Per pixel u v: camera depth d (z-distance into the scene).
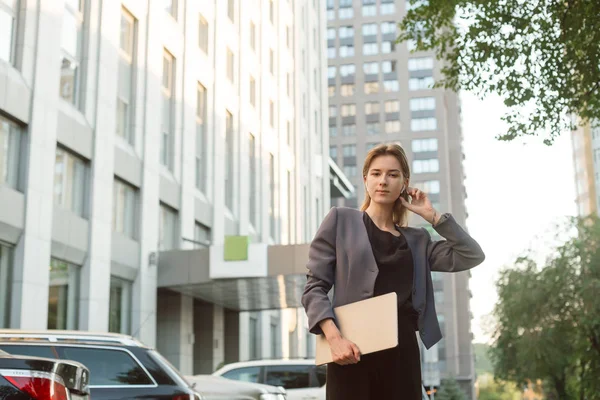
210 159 31.27
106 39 22.83
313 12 55.94
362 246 2.94
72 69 21.50
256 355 36.09
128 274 23.75
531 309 34.25
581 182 111.25
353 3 121.50
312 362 14.83
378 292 2.91
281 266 24.28
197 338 29.95
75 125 20.92
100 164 22.05
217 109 32.22
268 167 39.56
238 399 12.22
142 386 8.27
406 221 3.15
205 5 31.91
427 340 2.91
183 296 27.16
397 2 120.12
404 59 118.25
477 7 14.28
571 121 14.22
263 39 40.28
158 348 26.56
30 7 19.12
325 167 55.06
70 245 20.41
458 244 2.97
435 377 32.44
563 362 35.47
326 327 2.77
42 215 18.95
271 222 40.59
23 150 18.69
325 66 57.56
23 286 18.03
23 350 7.85
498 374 42.81
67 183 20.80
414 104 116.56
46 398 4.43
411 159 114.88
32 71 19.03
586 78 13.65
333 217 3.02
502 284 35.53
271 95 41.84
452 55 14.65
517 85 14.20
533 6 14.10
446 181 113.31
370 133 116.75
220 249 24.80
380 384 2.82
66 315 20.48
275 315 39.62
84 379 5.01
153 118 25.84
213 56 32.44
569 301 33.28
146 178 25.03
